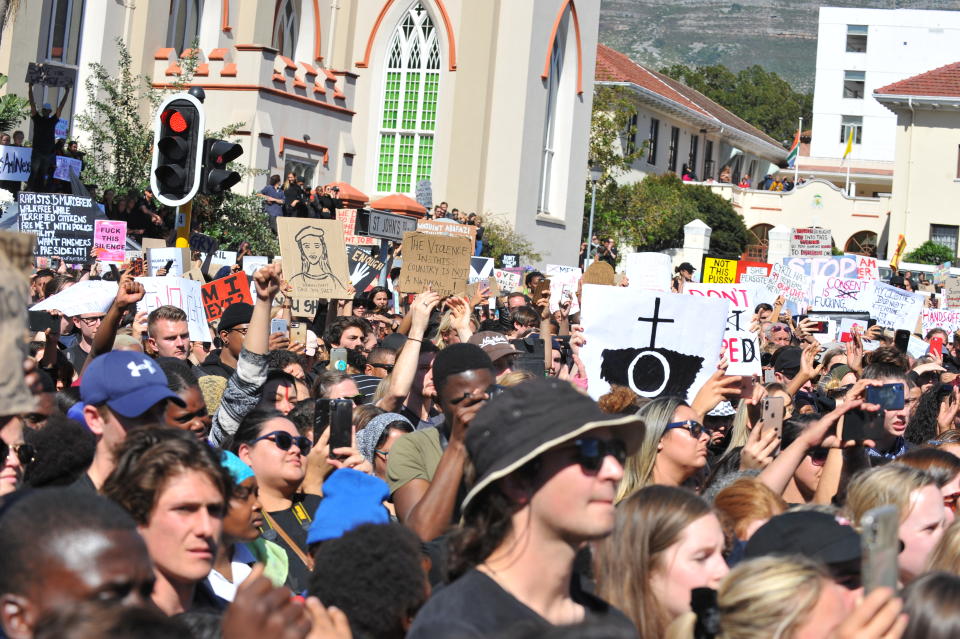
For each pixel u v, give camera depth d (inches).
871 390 323.9
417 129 1947.6
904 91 2635.3
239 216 1237.7
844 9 4293.8
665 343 382.9
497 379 338.6
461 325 430.6
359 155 1953.7
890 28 4254.4
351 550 186.5
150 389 240.4
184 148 534.9
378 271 756.0
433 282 552.4
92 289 451.5
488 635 155.5
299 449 281.3
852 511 253.9
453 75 1926.7
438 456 292.7
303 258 551.8
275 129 1551.4
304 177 1651.1
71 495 150.1
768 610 169.3
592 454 161.9
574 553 166.9
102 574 143.3
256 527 244.8
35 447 242.4
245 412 341.1
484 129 1915.6
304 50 1723.7
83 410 255.4
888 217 3267.7
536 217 1994.3
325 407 292.0
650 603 204.5
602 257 1882.4
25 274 148.9
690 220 3029.0
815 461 341.4
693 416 292.4
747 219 3363.7
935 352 849.5
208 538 197.5
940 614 171.0
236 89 1508.4
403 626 186.2
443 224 767.7
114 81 1282.0
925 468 294.8
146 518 195.5
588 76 2142.0
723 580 177.5
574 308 734.5
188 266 556.7
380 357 461.1
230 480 204.7
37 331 434.0
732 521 248.4
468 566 169.2
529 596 164.4
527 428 162.4
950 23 4217.5
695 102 3772.1
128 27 1493.6
